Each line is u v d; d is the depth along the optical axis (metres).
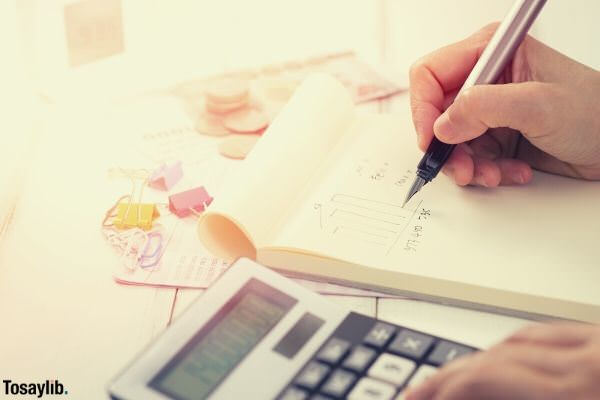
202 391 0.53
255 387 0.54
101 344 0.64
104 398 0.59
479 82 0.74
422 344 0.55
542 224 0.70
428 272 0.65
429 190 0.75
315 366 0.55
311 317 0.58
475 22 1.03
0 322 0.66
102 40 0.97
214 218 0.71
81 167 0.82
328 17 1.06
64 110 0.91
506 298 0.64
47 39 0.96
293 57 0.98
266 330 0.57
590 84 0.75
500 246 0.68
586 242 0.68
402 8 1.06
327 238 0.69
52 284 0.69
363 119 0.84
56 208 0.77
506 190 0.75
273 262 0.69
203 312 0.58
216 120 0.88
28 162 0.83
